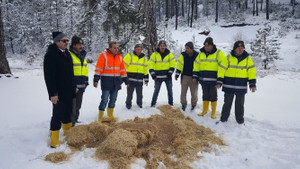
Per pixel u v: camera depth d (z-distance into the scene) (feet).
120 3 43.55
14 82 29.01
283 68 48.16
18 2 92.43
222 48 66.18
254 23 106.63
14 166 10.37
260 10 125.70
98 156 11.20
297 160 10.88
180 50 46.50
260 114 17.87
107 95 16.10
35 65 66.33
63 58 12.06
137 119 16.19
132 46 40.11
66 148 12.07
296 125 15.12
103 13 46.91
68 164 10.66
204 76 17.07
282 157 11.34
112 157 10.97
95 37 56.13
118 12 43.60
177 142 12.79
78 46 14.58
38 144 12.42
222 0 131.03
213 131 15.12
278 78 33.63
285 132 14.24
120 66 16.92
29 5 89.76
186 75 18.48
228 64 15.70
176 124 14.92
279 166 10.62
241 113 15.69
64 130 13.92
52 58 11.48
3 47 30.86
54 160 10.85
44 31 79.51
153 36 37.24
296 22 95.25
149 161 11.16
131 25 43.11
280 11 114.42
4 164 10.50
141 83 19.01
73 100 14.51
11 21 88.48
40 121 15.90
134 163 10.78
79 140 12.37
